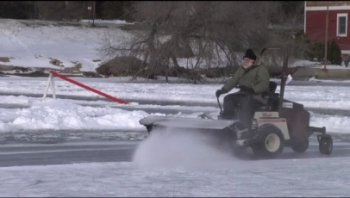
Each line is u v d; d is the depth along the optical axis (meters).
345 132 37.00
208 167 23.67
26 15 144.38
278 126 26.44
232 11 88.12
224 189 19.28
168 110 46.03
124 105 49.66
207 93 63.41
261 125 25.88
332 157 27.19
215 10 87.06
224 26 87.06
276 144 26.33
